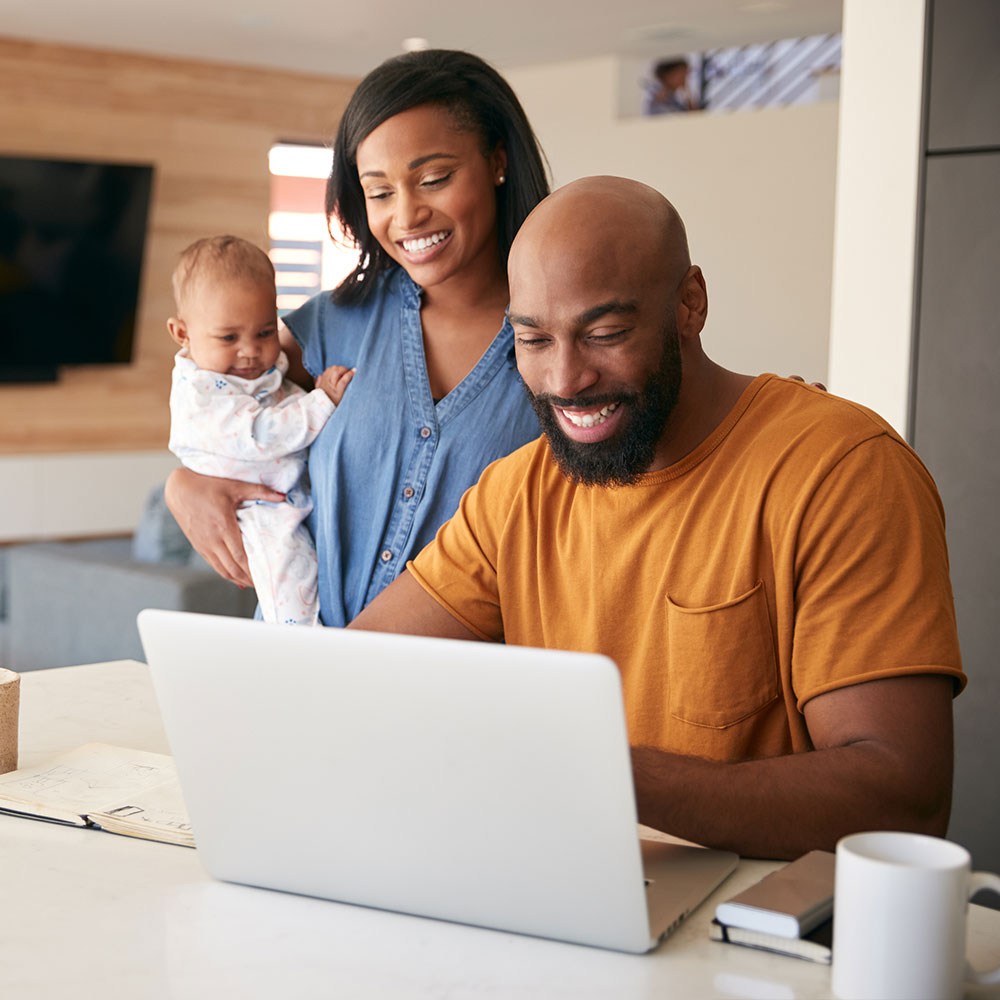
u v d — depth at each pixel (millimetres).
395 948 974
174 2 6367
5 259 7184
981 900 1552
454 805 969
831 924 985
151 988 912
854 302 2758
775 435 1306
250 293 2021
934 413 2662
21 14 6621
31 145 7273
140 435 7895
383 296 1923
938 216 2619
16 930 1003
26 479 7191
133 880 1100
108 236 7488
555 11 6492
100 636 4121
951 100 2584
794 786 1105
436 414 1833
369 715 972
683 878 1067
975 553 2639
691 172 7305
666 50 7555
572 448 1312
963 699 2678
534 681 904
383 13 6570
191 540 2014
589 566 1407
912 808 1122
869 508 1226
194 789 1071
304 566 1986
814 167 6734
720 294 7223
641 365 1261
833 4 6336
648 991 902
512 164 1792
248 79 8023
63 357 7480
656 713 1359
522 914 980
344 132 1790
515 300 1278
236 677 1012
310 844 1040
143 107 7648
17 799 1247
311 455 1946
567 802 926
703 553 1327
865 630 1192
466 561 1509
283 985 917
